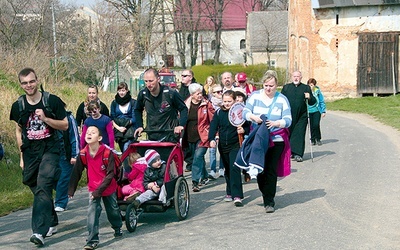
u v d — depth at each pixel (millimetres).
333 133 17797
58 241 7250
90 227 6793
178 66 65188
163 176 7711
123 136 10398
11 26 34375
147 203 7680
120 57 38625
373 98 30062
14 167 12070
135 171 7840
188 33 63562
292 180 10570
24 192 10320
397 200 8570
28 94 6977
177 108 9133
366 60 31641
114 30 37594
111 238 7281
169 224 7898
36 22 37000
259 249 6504
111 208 7160
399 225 7293
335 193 9258
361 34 31578
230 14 72625
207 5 64250
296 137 12625
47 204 6969
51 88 20531
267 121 8047
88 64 33312
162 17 56656
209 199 9492
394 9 31172
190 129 10539
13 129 13820
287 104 8297
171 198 7855
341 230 7156
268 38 60188
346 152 13523
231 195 8945
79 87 23000
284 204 8742
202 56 65750
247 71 51531
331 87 32281
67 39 40188
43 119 6906
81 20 46500
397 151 13172
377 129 18188
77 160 6992
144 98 9102
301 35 34688
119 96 10469
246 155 8016
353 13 31609
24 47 24688
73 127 8688
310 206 8492
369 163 11789
